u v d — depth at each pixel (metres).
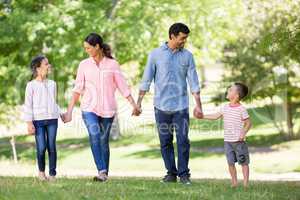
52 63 27.50
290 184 12.90
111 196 8.93
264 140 29.02
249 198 9.24
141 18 28.55
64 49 26.66
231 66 28.56
